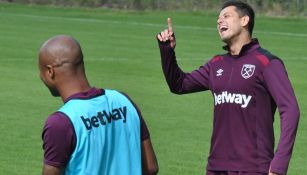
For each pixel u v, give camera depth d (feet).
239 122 36.73
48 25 218.59
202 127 81.30
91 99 27.53
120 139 27.91
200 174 62.54
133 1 282.15
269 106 36.76
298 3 264.72
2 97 97.76
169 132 78.07
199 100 98.22
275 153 35.27
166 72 39.22
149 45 173.99
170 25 39.19
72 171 26.76
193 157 67.82
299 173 63.72
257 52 37.14
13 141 72.28
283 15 262.26
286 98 35.70
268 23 237.86
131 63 139.03
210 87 38.24
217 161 37.27
